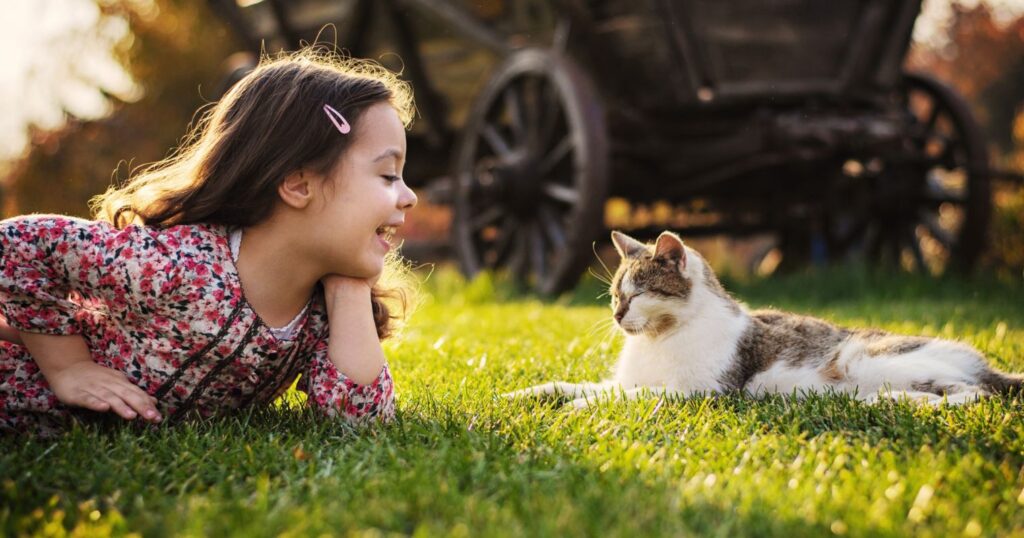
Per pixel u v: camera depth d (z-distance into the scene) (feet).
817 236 25.17
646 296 10.24
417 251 30.42
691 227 25.05
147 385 7.43
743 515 5.56
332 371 7.76
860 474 6.37
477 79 24.23
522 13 22.22
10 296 7.04
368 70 9.22
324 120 7.20
